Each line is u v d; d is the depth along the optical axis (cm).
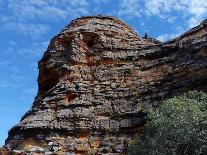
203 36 5181
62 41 5978
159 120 3809
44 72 5988
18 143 5131
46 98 5456
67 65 5684
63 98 5394
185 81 4934
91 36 5912
